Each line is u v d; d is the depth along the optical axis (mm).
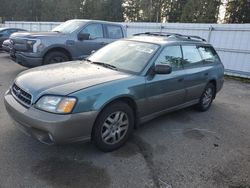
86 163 2996
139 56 3848
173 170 3000
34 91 2863
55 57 6961
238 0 28453
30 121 2736
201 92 4980
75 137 2818
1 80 6617
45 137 2760
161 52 3889
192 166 3121
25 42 6660
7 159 2953
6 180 2594
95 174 2801
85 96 2814
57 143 2734
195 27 11070
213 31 10609
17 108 2904
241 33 9852
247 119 5066
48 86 2902
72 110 2717
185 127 4367
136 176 2828
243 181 2896
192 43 4742
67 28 7590
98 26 7777
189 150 3525
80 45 7305
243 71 10047
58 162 2971
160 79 3756
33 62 6656
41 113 2705
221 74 5543
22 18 45938
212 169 3092
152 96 3684
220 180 2881
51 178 2676
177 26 11570
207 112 5344
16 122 3008
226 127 4531
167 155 3336
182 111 5250
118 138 3348
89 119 2859
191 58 4633
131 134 3865
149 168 3000
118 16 44469
